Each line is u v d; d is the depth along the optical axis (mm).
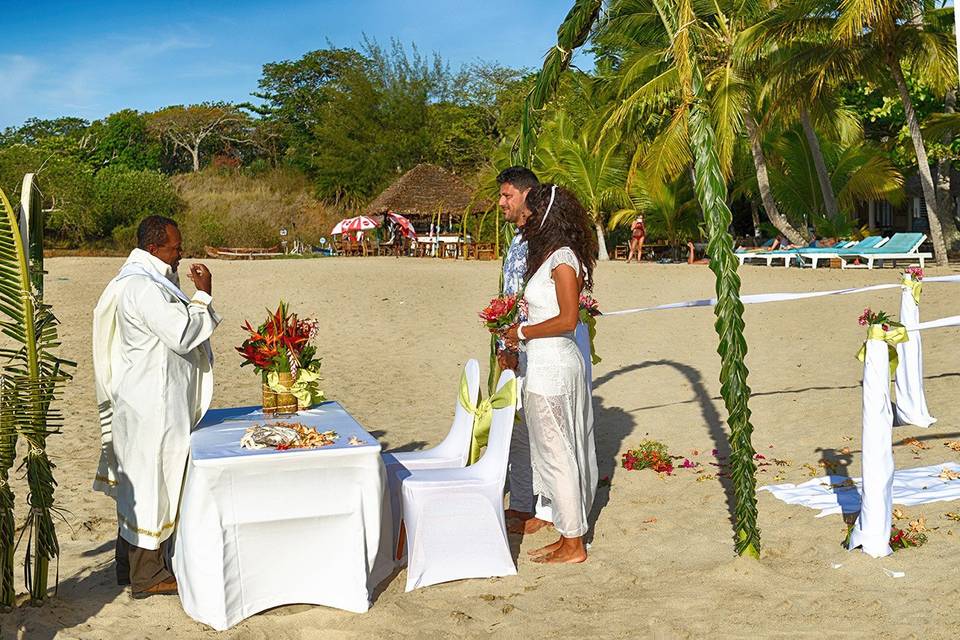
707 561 4789
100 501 6203
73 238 45469
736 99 20953
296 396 5113
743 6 22141
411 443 7996
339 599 4273
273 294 18734
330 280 20734
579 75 28281
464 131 52812
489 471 4867
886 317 4629
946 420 7410
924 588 4227
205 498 4055
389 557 4766
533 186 4977
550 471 4859
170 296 4438
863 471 4695
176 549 4316
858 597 4188
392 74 53375
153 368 4340
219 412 5234
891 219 32875
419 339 13984
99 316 4426
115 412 4395
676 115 21797
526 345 4945
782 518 5359
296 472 4180
